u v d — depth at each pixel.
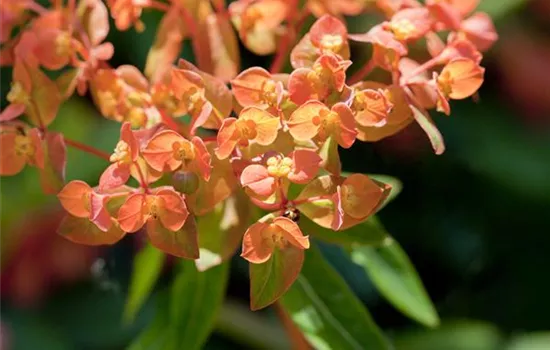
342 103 0.39
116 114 0.44
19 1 0.47
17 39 0.46
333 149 0.40
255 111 0.39
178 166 0.40
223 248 0.44
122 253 0.66
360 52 0.61
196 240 0.40
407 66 0.43
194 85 0.41
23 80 0.44
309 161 0.39
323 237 0.46
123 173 0.40
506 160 0.66
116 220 0.40
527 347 0.65
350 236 0.46
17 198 0.66
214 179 0.40
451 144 0.66
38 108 0.44
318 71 0.40
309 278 0.47
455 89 0.43
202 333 0.48
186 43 0.62
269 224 0.39
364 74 0.44
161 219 0.39
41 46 0.44
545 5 0.66
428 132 0.41
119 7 0.46
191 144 0.40
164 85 0.43
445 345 0.65
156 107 0.44
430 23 0.44
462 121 0.66
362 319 0.47
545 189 0.65
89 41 0.45
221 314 0.64
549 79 0.66
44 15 0.46
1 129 0.43
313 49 0.41
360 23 0.60
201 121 0.40
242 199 0.44
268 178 0.39
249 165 0.40
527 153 0.66
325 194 0.40
